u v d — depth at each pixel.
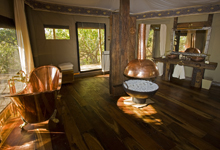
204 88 3.66
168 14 4.42
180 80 4.42
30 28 3.51
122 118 2.28
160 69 5.00
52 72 2.62
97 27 4.80
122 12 2.87
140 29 2.38
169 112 2.47
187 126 2.08
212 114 2.41
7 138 1.80
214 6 3.57
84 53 4.93
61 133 1.91
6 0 2.45
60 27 4.14
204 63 3.53
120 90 3.21
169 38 4.62
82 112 2.46
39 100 1.77
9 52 2.37
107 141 1.75
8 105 2.27
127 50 3.14
